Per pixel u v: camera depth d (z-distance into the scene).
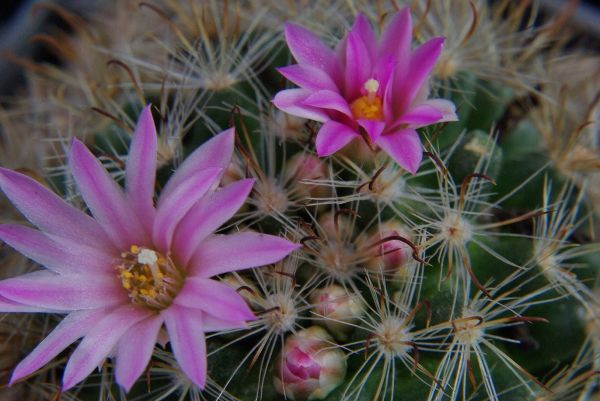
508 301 0.09
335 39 0.10
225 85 0.10
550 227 0.10
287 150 0.10
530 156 0.11
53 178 0.10
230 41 0.11
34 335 0.10
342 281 0.09
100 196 0.08
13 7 0.18
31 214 0.08
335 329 0.09
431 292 0.09
